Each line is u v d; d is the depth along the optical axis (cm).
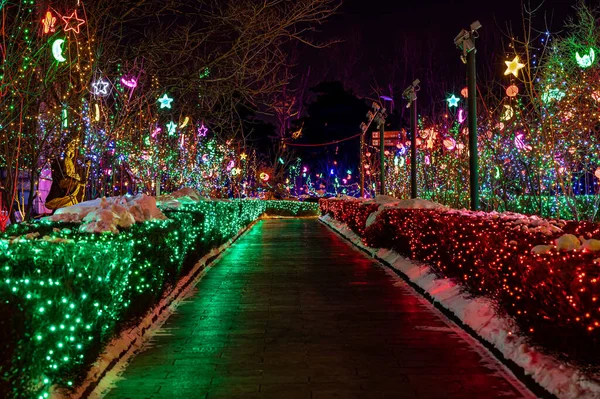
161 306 942
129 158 1611
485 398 561
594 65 1359
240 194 4044
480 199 1975
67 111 1154
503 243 726
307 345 757
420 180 2705
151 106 1747
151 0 1453
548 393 540
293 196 6044
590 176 1970
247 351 730
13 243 593
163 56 1531
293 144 5634
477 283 868
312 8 1470
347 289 1195
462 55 1252
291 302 1055
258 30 1471
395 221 1534
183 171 2197
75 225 828
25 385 413
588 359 521
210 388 594
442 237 1050
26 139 1120
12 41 955
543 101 1457
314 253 1934
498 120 1839
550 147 1445
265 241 2455
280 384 605
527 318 639
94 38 1152
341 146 5909
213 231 1745
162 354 717
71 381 531
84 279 539
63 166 1300
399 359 690
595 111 1429
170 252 964
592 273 498
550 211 1683
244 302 1057
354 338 791
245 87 1559
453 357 696
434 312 959
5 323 371
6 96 981
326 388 592
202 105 1830
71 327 491
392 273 1429
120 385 604
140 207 1002
